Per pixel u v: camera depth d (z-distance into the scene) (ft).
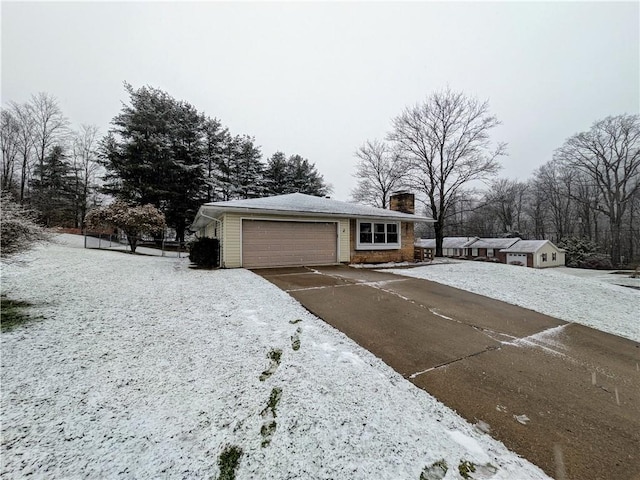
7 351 10.18
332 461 6.13
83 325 12.94
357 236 40.60
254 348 11.29
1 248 13.75
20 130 80.79
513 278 29.55
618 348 13.98
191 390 8.41
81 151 93.56
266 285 22.13
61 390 8.17
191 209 78.74
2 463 5.72
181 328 13.07
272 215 34.24
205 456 6.13
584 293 25.08
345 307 17.39
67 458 5.93
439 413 8.07
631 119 83.35
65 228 80.79
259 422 7.18
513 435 7.38
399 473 5.91
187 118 78.95
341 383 9.12
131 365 9.70
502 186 119.55
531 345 13.57
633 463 6.60
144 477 5.57
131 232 55.83
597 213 107.04
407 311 17.37
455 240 127.65
